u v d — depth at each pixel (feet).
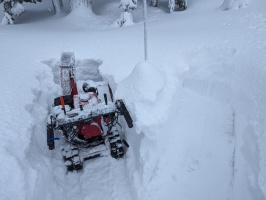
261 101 11.87
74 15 43.37
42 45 23.39
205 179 11.69
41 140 14.29
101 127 14.99
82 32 29.12
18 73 17.26
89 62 20.94
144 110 12.93
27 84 16.15
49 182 12.15
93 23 40.81
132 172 13.15
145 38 14.03
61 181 13.26
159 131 12.58
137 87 13.64
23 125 12.57
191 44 19.11
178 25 26.81
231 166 11.88
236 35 19.61
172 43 20.11
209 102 15.37
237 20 24.38
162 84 13.82
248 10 27.81
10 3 39.45
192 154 12.85
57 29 35.53
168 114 13.29
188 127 14.15
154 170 12.35
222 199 10.68
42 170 11.94
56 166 13.98
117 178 13.47
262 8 27.37
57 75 20.98
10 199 9.12
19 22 46.55
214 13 30.30
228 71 15.93
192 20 28.37
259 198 8.64
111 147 14.60
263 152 9.51
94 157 14.94
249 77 14.06
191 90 16.33
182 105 15.35
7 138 11.28
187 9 41.93
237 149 12.14
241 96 14.01
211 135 13.56
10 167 10.01
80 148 14.88
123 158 14.71
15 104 13.75
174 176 12.05
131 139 15.11
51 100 18.53
